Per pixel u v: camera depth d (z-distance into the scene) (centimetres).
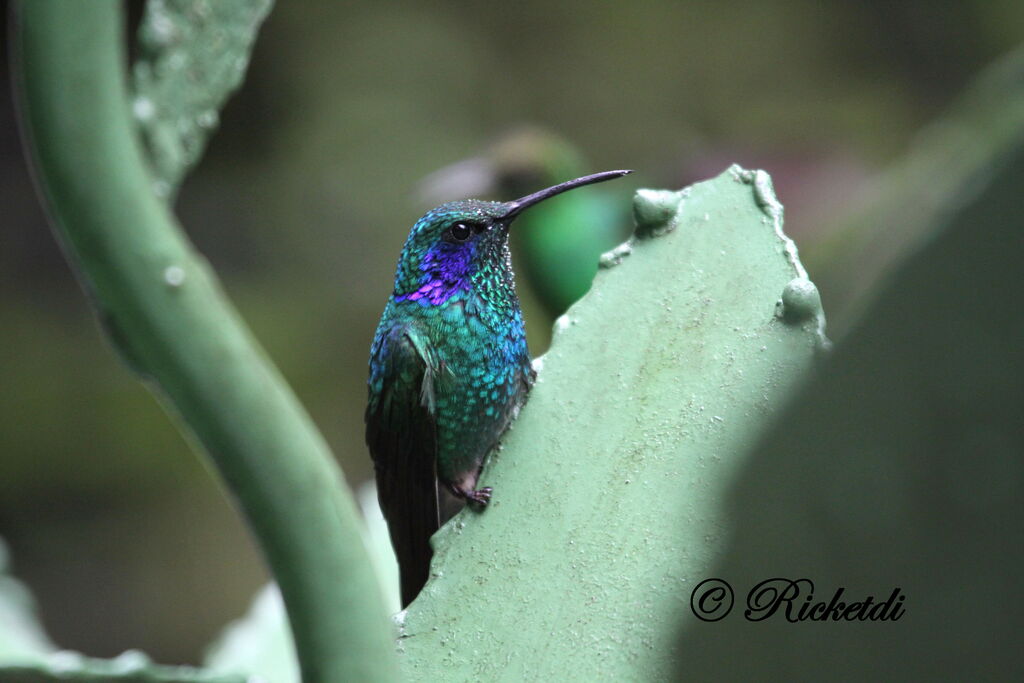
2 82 771
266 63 823
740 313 265
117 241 208
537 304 387
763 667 149
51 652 278
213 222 793
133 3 622
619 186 412
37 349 734
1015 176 127
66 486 688
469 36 827
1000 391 132
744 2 815
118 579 650
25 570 646
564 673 257
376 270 774
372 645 221
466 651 265
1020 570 137
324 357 740
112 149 208
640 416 265
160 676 265
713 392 265
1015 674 139
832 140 712
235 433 214
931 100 769
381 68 821
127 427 706
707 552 258
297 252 784
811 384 141
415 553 278
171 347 211
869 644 144
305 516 218
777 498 144
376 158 793
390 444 278
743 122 770
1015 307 130
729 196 266
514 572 265
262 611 277
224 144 816
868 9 798
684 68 799
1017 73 147
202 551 668
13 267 765
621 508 265
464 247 278
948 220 131
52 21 204
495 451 266
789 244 266
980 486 135
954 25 784
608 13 823
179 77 225
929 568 140
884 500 138
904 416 136
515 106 806
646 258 266
